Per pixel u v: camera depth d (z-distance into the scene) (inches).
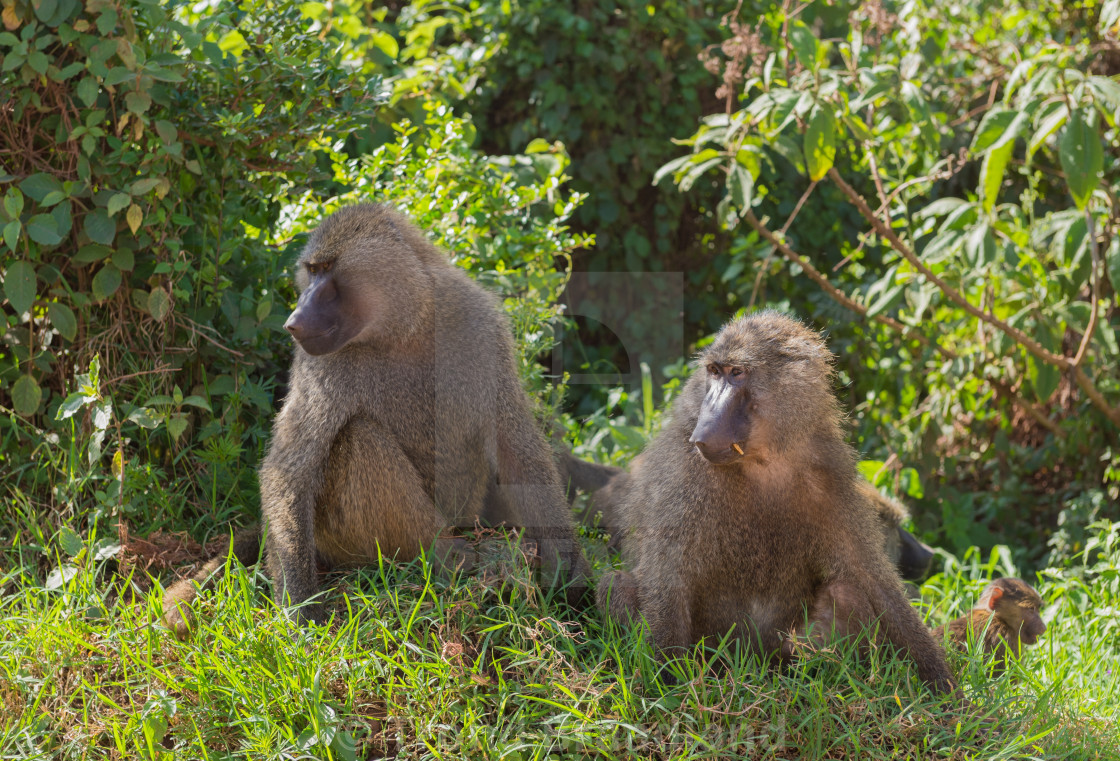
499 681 123.2
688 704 120.8
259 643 124.0
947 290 237.0
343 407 144.9
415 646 123.1
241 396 175.0
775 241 255.4
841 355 323.0
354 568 149.0
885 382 310.0
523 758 115.9
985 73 275.4
